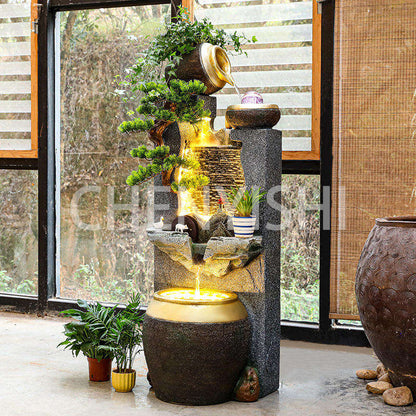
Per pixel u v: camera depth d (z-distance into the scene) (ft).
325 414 9.05
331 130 12.59
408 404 9.43
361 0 12.14
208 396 9.33
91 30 14.92
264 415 8.98
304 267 13.47
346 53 12.31
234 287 9.91
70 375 10.67
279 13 13.04
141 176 9.96
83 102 15.06
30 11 14.96
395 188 12.17
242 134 9.90
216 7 13.46
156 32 14.49
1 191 15.58
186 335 9.04
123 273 14.98
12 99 15.24
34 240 15.43
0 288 15.74
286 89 13.07
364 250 10.16
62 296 15.33
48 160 14.87
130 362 10.11
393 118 12.11
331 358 11.85
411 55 11.96
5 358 11.56
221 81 10.48
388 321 9.37
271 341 9.93
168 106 10.23
